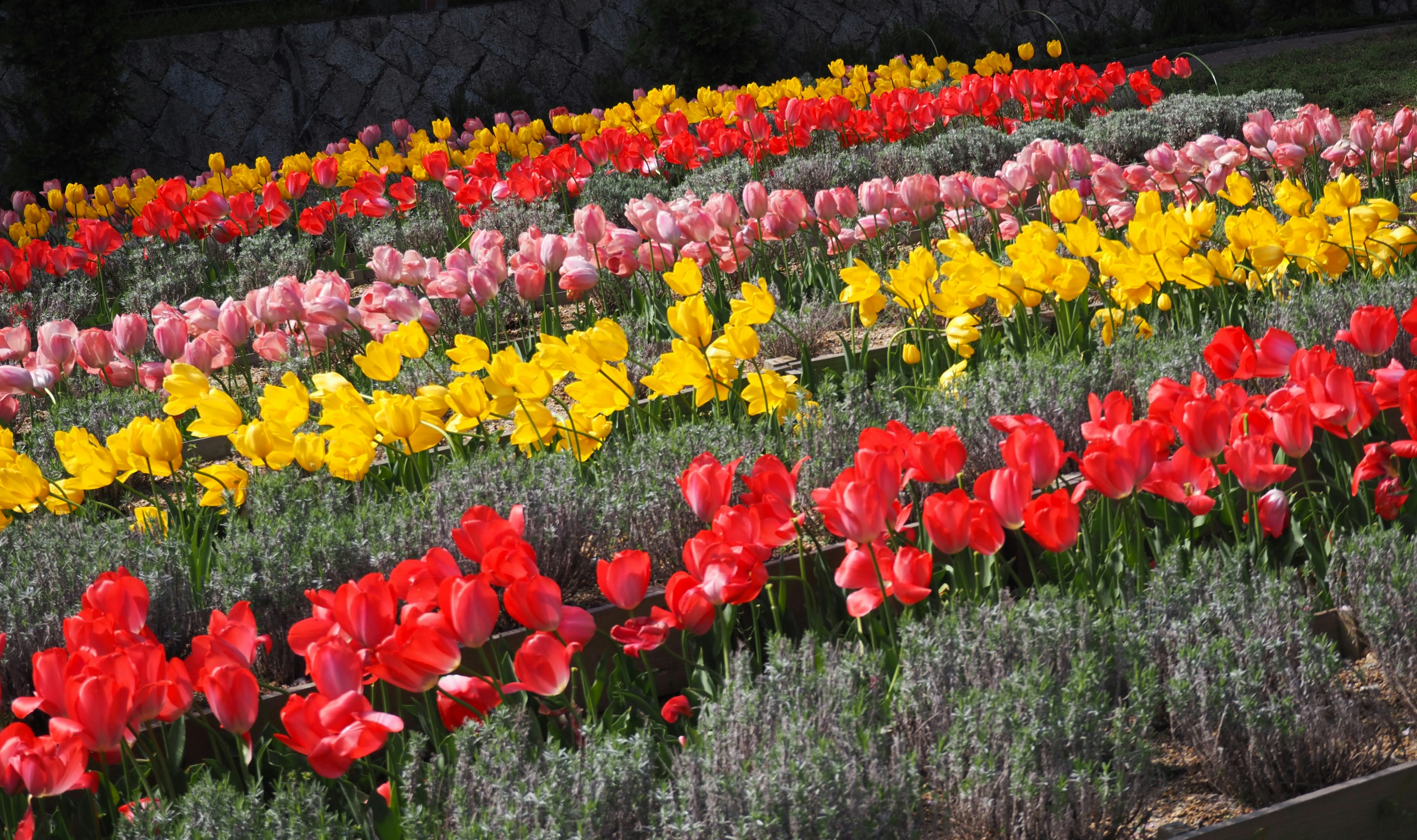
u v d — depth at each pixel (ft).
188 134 60.49
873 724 7.32
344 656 6.78
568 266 15.74
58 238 31.50
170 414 12.08
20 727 6.79
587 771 6.77
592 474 11.69
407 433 10.85
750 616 9.62
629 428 12.69
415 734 7.48
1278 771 7.44
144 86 59.77
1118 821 6.83
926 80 39.58
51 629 9.70
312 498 11.70
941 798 7.09
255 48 61.26
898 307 17.75
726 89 37.91
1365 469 9.50
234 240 27.07
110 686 6.64
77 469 10.92
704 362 11.53
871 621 8.77
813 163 26.96
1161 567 9.04
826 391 12.60
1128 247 14.14
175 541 10.65
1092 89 32.60
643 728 8.00
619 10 65.67
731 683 7.81
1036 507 8.00
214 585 10.07
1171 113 30.48
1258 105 30.86
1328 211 13.74
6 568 10.69
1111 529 9.64
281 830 6.73
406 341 11.98
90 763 8.22
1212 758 7.50
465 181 30.71
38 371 15.34
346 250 27.58
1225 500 9.71
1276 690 7.89
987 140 28.55
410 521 10.73
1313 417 9.11
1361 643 8.90
